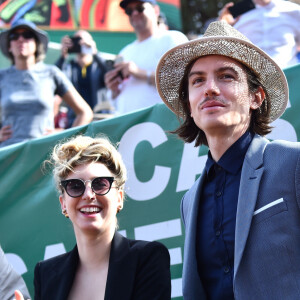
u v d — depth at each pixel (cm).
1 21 755
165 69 287
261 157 255
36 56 513
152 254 271
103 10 762
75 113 532
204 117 259
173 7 796
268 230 239
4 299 316
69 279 272
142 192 365
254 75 272
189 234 264
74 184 276
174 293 346
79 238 277
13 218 387
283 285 232
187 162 358
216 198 264
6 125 497
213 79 262
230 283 249
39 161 391
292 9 525
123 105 518
